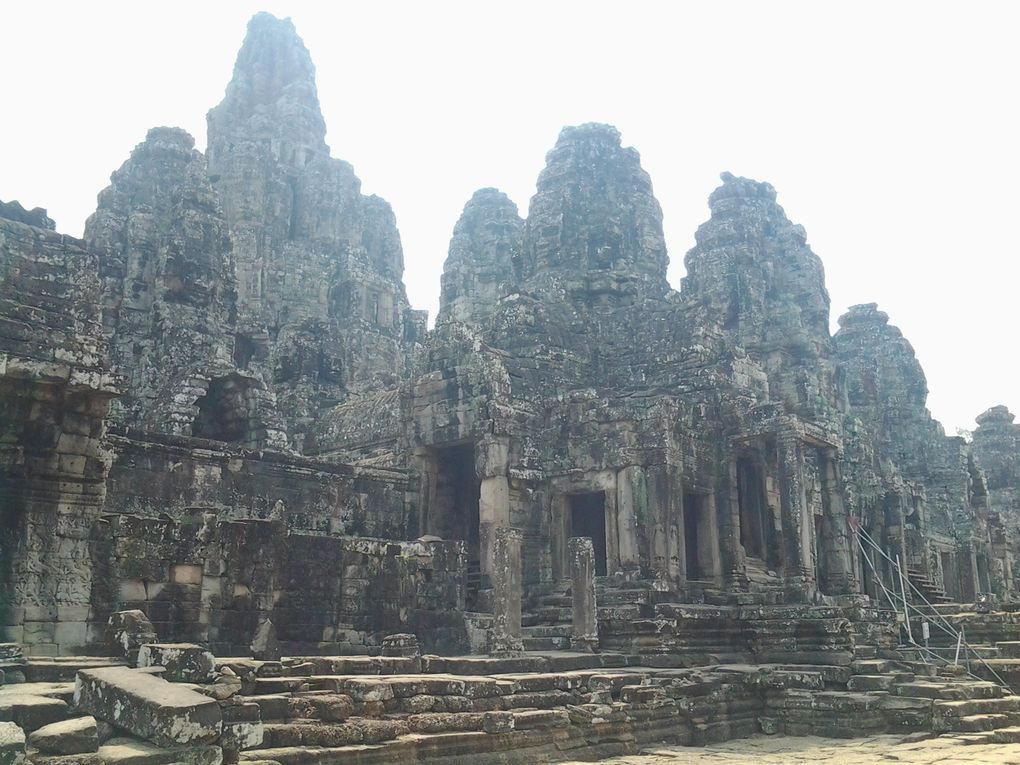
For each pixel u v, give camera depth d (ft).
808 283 179.01
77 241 68.69
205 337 127.95
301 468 100.89
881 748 62.64
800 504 99.50
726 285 170.09
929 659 91.09
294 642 77.61
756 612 90.58
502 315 122.62
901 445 192.24
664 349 118.83
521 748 53.88
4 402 63.26
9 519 63.98
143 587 68.90
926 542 153.38
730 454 107.65
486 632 90.79
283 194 212.43
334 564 81.76
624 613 86.63
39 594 63.87
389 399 125.90
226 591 72.69
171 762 34.50
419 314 221.66
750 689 76.18
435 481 112.78
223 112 225.35
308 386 140.36
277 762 40.91
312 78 237.45
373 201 234.79
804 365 163.22
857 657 85.81
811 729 72.74
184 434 103.19
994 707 69.36
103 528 67.46
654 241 149.07
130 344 129.49
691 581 100.78
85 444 66.85
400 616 85.71
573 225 139.85
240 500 94.68
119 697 36.83
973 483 188.75
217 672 41.88
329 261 210.59
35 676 46.29
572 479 104.01
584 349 123.44
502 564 78.23
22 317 64.44
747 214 176.55
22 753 31.68
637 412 103.09
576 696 61.77
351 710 48.08
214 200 135.74
